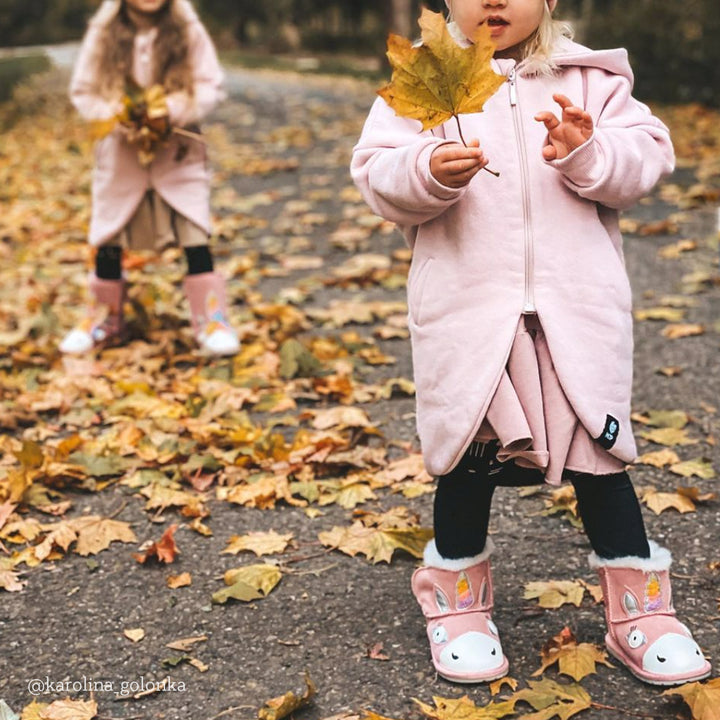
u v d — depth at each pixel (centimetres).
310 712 232
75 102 463
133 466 362
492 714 225
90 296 491
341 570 295
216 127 1275
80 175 982
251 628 268
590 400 229
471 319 232
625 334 236
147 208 468
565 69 241
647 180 234
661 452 356
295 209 780
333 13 3522
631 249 623
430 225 239
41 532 319
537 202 233
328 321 522
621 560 240
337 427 385
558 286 232
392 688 240
